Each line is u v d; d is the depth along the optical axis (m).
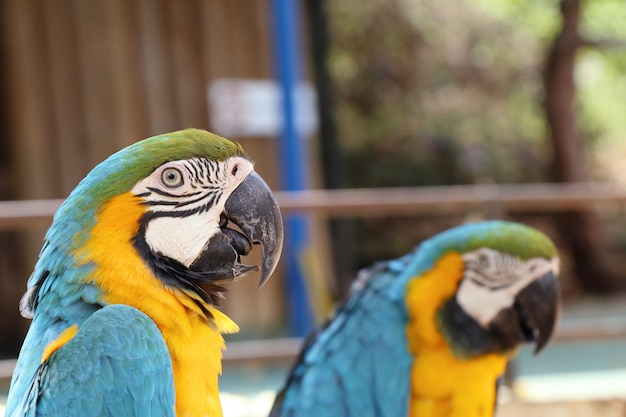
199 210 2.17
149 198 2.12
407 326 3.48
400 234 13.36
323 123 8.99
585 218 13.05
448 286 3.43
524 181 14.07
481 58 15.01
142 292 2.08
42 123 7.95
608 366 7.65
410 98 14.51
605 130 15.91
